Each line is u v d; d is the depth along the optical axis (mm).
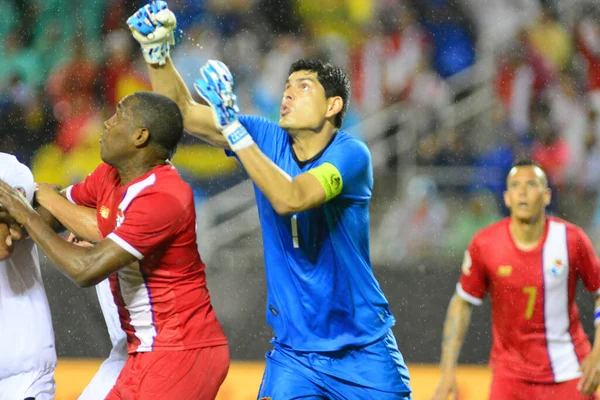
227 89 12648
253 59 37625
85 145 36688
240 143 12727
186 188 12852
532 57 36781
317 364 14242
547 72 36656
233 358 27062
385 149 35031
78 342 25703
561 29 37156
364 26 37500
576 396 16922
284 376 14266
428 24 37469
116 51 37562
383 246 31938
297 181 13086
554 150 35531
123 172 13008
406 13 37594
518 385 17125
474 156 35281
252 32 37844
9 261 13148
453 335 17141
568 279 16719
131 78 37312
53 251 12172
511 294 16859
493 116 36000
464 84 36531
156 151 12922
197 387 13000
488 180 34094
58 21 37875
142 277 12758
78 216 13867
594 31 37188
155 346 12883
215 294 28234
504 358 17250
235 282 28688
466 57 37000
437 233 32625
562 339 16938
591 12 37250
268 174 12742
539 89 36344
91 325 25812
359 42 37344
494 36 37219
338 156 13641
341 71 14180
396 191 33781
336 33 37656
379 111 36344
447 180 34125
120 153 12812
